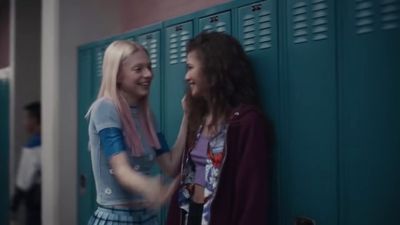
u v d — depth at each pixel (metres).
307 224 1.49
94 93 2.83
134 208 1.54
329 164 1.43
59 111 3.06
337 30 1.41
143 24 3.20
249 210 1.41
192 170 1.67
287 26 1.56
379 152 1.29
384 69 1.28
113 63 1.52
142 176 1.42
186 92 1.76
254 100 1.61
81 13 3.19
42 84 3.28
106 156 1.46
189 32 2.01
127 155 1.48
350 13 1.37
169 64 2.14
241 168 1.45
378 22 1.30
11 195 3.95
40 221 3.38
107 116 1.47
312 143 1.48
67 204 3.09
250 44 1.71
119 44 1.55
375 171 1.30
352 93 1.36
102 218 1.51
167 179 1.76
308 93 1.49
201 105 1.68
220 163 1.51
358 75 1.35
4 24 4.93
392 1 1.26
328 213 1.43
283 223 1.58
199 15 1.95
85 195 2.90
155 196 1.50
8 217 3.98
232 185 1.50
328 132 1.43
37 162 3.42
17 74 4.05
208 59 1.55
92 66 2.85
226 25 1.81
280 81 1.59
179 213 1.70
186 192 1.65
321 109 1.45
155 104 2.24
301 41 1.51
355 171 1.36
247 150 1.45
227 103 1.56
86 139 2.91
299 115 1.52
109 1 3.35
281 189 1.59
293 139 1.55
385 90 1.28
